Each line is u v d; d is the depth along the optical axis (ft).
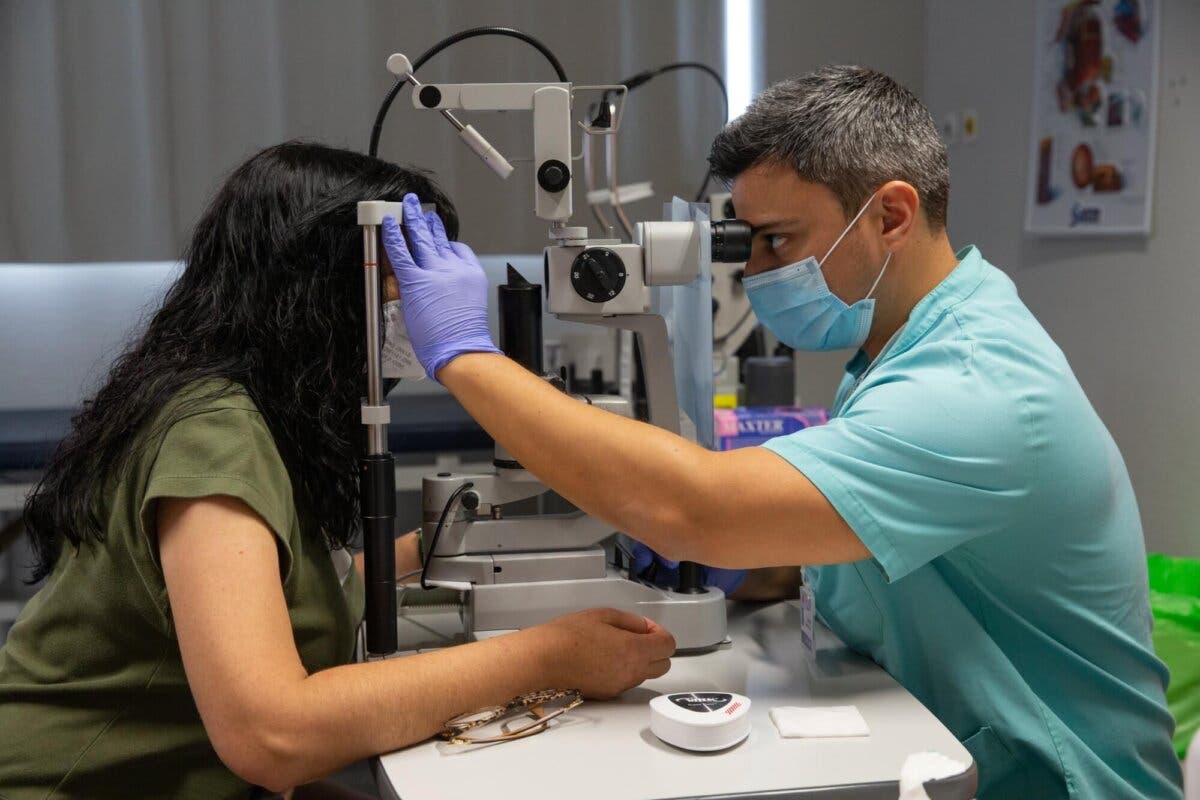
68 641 3.63
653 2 10.52
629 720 3.49
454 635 4.30
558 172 3.96
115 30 9.65
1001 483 3.67
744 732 3.32
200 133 9.87
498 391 3.63
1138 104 8.43
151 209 9.84
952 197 11.26
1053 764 3.86
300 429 3.68
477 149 4.09
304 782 3.15
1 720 3.61
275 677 3.07
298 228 3.70
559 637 3.54
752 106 4.22
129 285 10.69
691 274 4.07
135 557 3.43
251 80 9.93
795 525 3.54
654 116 10.65
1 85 9.50
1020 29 9.94
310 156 3.91
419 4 10.09
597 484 3.57
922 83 11.83
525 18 10.28
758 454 3.63
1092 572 4.01
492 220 10.33
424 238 3.79
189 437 3.35
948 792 2.99
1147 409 8.59
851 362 4.75
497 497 4.07
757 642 4.31
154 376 3.62
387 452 3.65
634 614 3.94
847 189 4.01
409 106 10.14
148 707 3.62
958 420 3.62
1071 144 9.23
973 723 3.96
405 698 3.22
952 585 4.09
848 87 4.09
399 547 4.67
